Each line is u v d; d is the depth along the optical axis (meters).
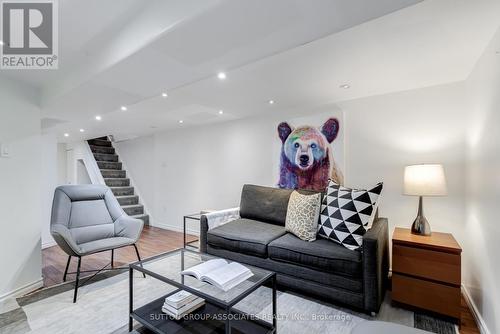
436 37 1.61
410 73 2.19
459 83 2.38
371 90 2.62
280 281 2.28
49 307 2.09
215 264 1.89
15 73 2.29
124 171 6.04
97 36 1.75
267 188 3.28
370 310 1.90
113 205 3.05
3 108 2.29
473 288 2.06
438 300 1.91
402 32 1.55
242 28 1.29
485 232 1.78
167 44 1.45
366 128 2.83
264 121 3.63
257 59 1.64
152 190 5.38
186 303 1.75
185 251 2.31
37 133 2.59
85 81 2.03
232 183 4.01
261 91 2.64
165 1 1.34
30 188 2.47
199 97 2.83
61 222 2.47
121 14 1.53
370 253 1.90
